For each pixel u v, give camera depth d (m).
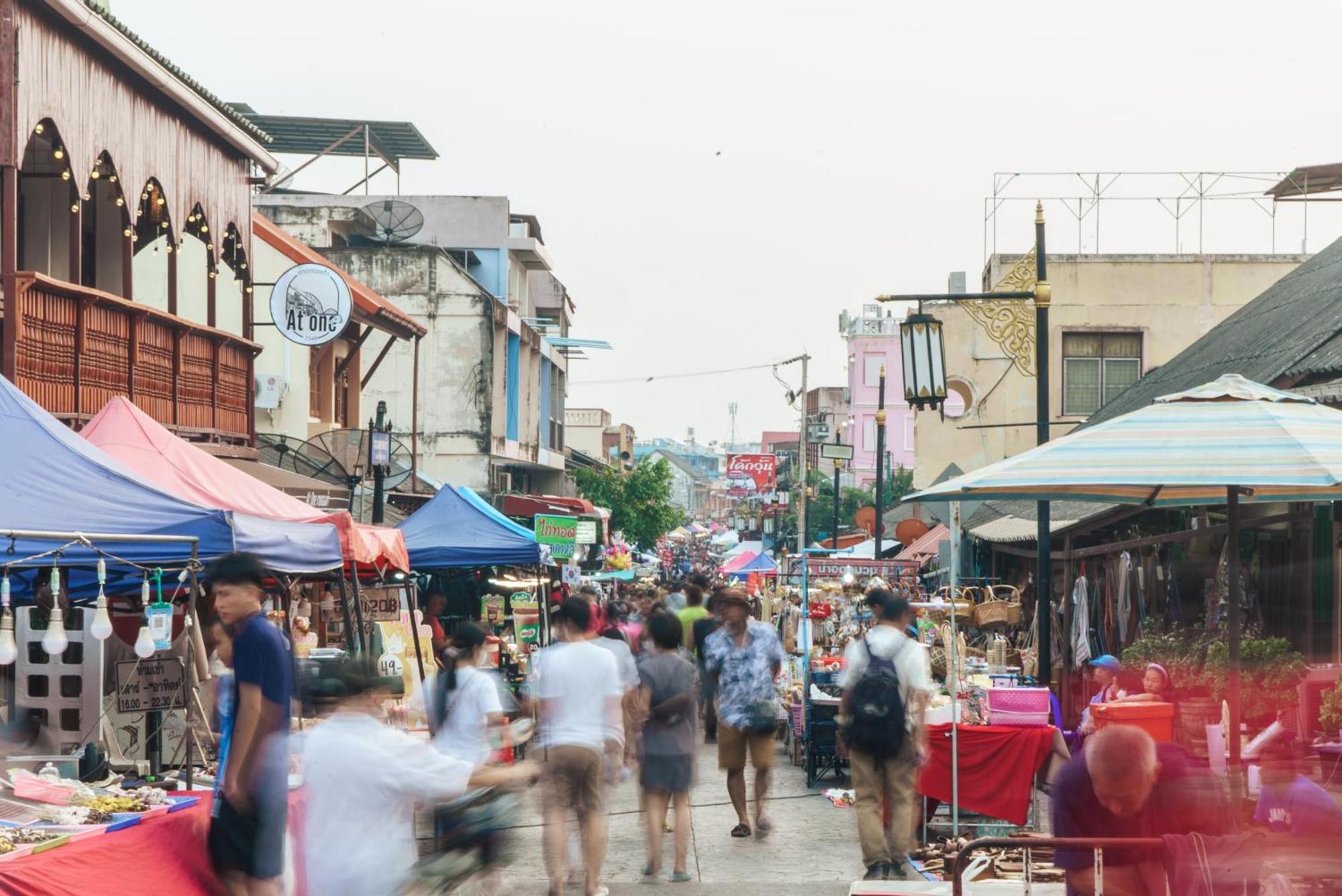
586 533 35.62
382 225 39.00
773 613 24.98
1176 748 6.29
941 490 7.91
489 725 9.02
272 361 27.19
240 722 6.25
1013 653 18.30
